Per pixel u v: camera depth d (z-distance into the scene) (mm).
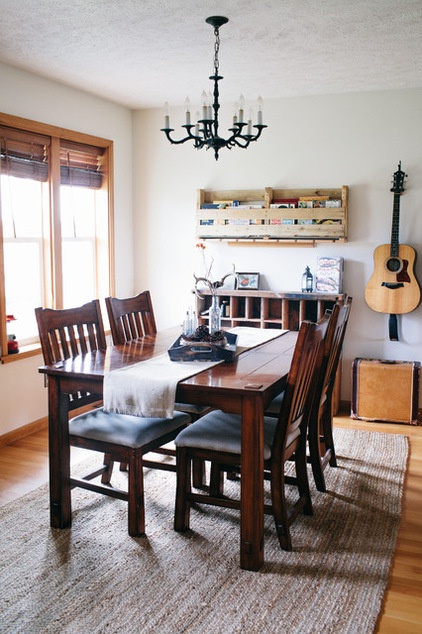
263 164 4902
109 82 4297
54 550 2598
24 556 2543
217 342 3027
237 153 4965
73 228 4770
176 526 2773
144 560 2518
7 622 2107
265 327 4836
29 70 3977
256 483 2408
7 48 3506
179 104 5012
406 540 2742
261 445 2420
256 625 2100
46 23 3076
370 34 3195
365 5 2781
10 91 3879
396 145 4516
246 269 5051
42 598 2250
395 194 4426
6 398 3951
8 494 3176
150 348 3293
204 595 2275
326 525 2865
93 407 4891
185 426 3072
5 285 4023
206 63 3787
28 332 4328
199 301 5000
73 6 2834
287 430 2561
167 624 2102
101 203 5023
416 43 3348
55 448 2758
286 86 4395
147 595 2271
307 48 3449
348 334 4770
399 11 2857
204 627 2086
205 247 4875
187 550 2607
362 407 4547
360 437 4160
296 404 2627
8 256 4102
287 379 2557
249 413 2387
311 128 4723
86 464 3596
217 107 3131
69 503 2826
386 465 3645
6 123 3852
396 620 2150
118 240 5184
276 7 2814
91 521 2875
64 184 4559
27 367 4125
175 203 5223
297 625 2102
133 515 2701
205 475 3416
